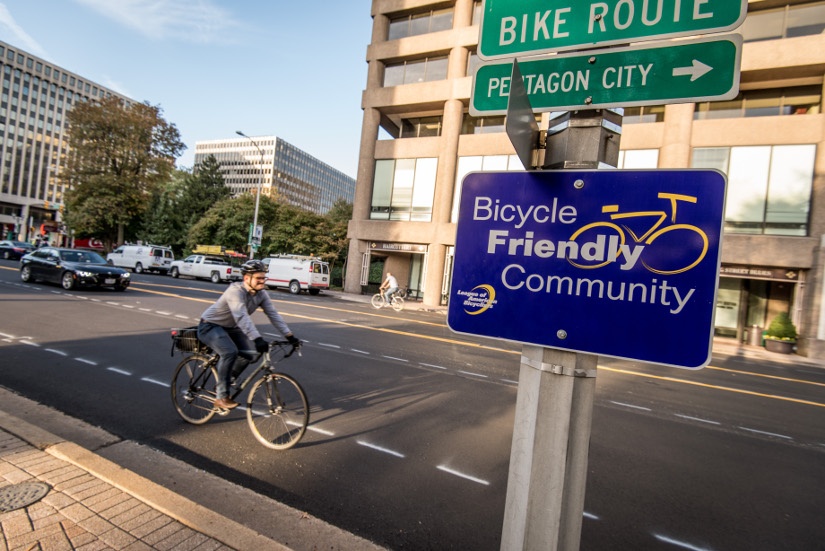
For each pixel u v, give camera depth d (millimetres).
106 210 38000
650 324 1441
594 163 1601
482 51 1867
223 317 4188
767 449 4895
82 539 2352
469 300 1719
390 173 25328
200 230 40531
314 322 12312
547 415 1577
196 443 3994
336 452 3998
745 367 11641
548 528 1563
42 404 4559
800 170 16828
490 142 22656
